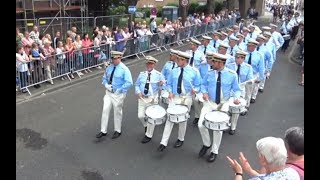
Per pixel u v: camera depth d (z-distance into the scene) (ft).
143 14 100.01
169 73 27.45
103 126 27.30
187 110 24.48
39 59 37.65
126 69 26.48
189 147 26.40
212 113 23.58
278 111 35.01
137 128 29.55
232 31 47.57
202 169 23.40
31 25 56.29
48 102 34.71
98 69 47.32
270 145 10.92
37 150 25.08
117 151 25.49
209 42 38.63
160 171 23.00
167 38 65.31
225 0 136.98
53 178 21.72
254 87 36.88
